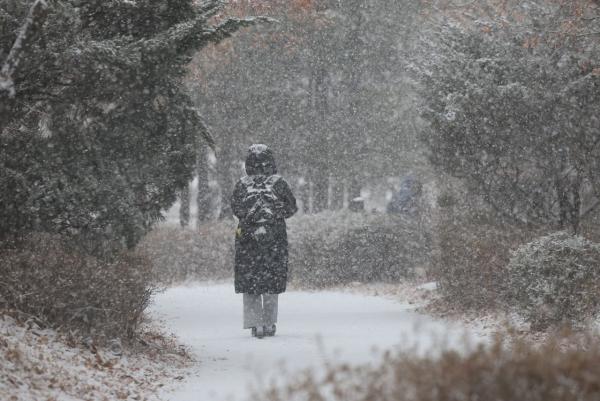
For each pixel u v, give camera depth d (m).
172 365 24.12
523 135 38.44
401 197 64.44
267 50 67.50
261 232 31.88
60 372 18.89
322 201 72.50
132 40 27.38
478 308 35.75
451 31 41.50
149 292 27.03
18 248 25.42
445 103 39.78
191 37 27.12
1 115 22.20
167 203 30.52
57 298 22.69
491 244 35.75
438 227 42.06
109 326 23.61
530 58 38.59
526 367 11.32
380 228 56.94
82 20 26.77
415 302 44.00
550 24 38.94
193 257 62.41
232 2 57.56
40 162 25.95
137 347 25.14
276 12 62.91
